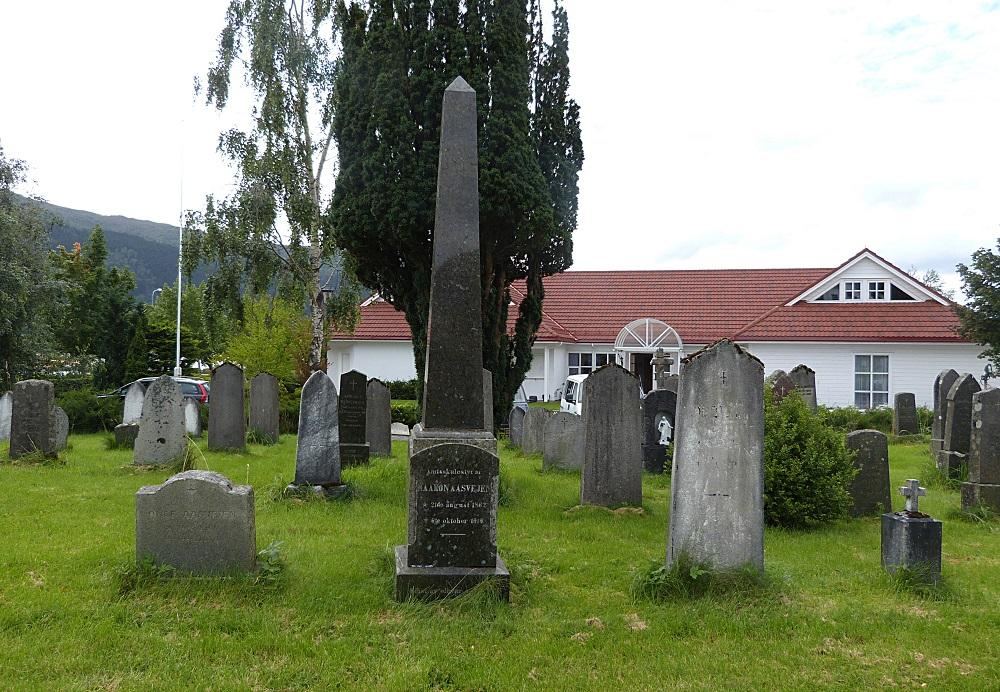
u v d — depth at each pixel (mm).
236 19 25562
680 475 6719
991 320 23031
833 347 28609
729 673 5262
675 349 29281
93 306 40031
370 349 33312
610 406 10781
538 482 12781
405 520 9680
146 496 6523
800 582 7109
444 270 6812
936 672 5297
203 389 25938
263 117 25188
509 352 15953
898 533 7129
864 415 23844
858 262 29938
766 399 10648
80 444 18438
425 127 12945
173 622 5895
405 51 13164
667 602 6504
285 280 26547
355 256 14383
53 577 6867
